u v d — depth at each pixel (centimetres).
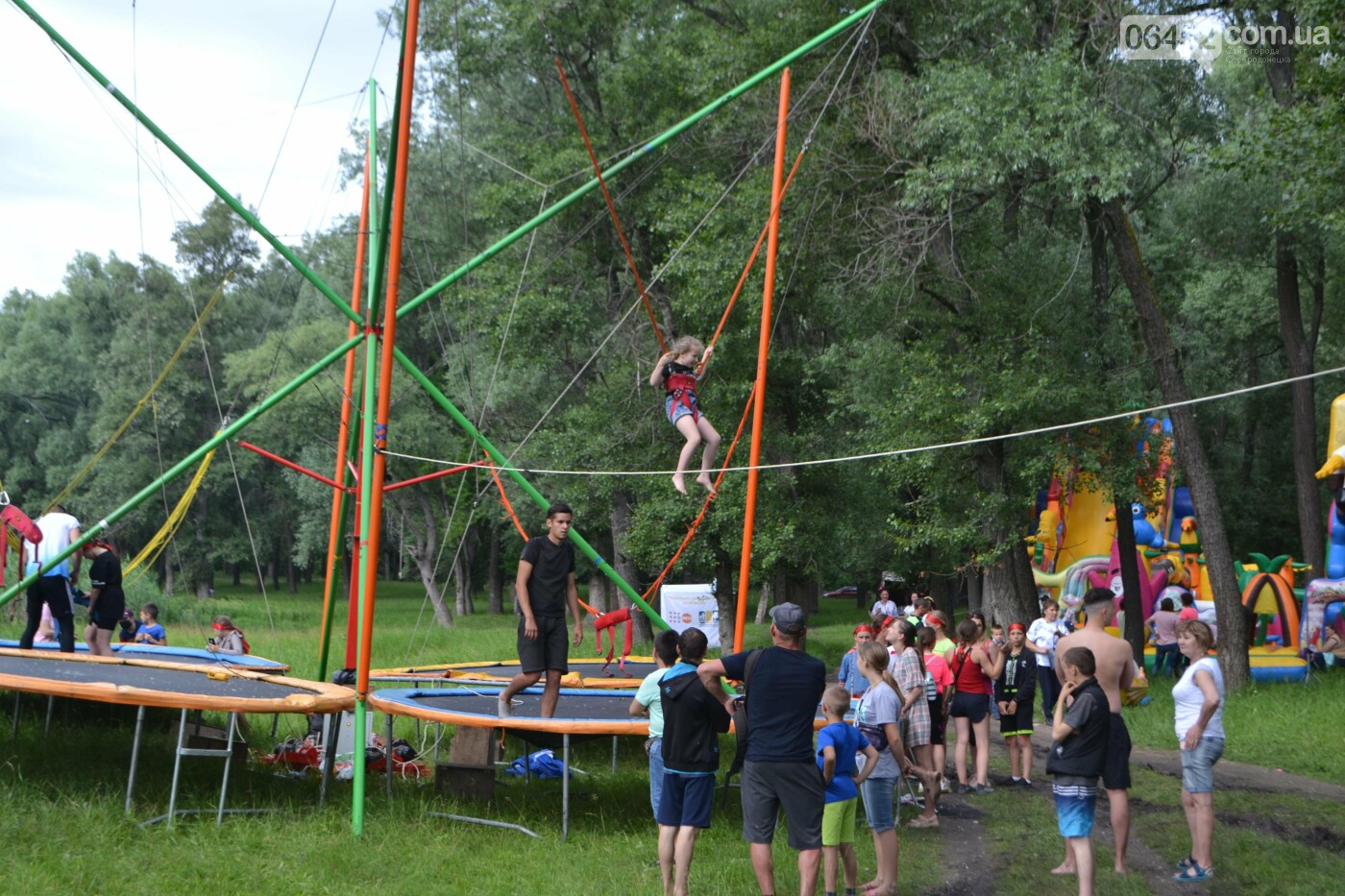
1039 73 1521
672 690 712
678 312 2273
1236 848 858
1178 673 1992
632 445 2477
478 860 805
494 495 3316
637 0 2494
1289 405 3369
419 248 3155
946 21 1791
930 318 1959
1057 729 703
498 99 2792
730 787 1111
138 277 4741
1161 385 1781
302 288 4069
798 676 671
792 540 2316
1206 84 1825
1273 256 2422
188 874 720
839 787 705
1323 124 1255
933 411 1827
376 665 2139
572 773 1133
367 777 1082
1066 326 1934
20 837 748
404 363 1050
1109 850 865
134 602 3139
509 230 2612
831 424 2377
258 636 2658
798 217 1861
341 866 766
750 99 1956
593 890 734
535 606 973
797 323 2514
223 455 4806
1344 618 1956
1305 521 2364
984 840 896
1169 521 2275
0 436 5500
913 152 1777
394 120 927
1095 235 2023
